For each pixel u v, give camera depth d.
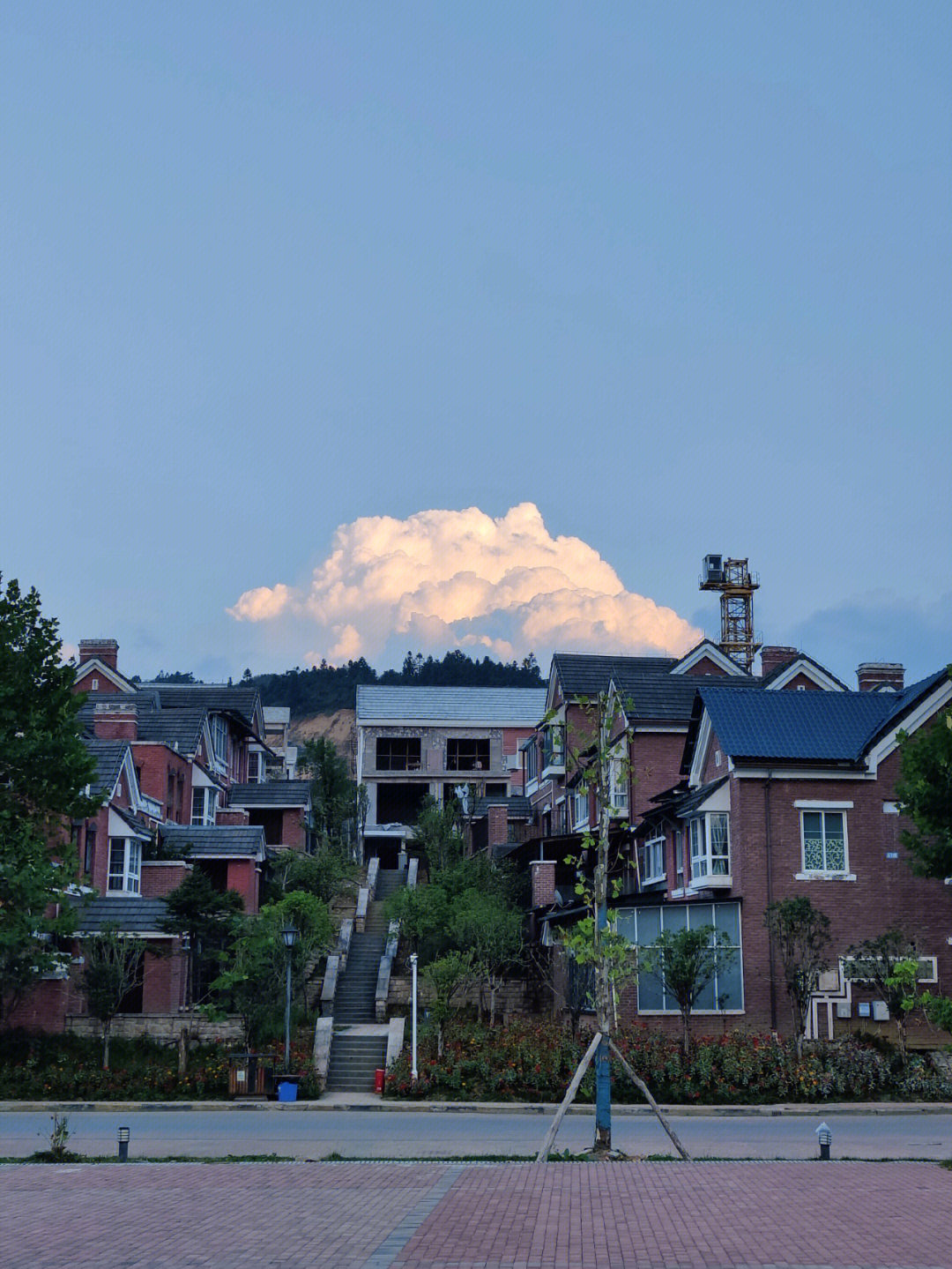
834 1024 40.75
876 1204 17.80
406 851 71.88
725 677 58.41
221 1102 36.19
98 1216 17.00
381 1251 14.36
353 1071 40.66
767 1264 13.76
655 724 55.94
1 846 33.41
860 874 42.62
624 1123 32.25
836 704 45.59
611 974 25.44
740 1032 39.00
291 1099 36.66
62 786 34.59
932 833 35.81
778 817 42.81
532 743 74.50
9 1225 16.33
